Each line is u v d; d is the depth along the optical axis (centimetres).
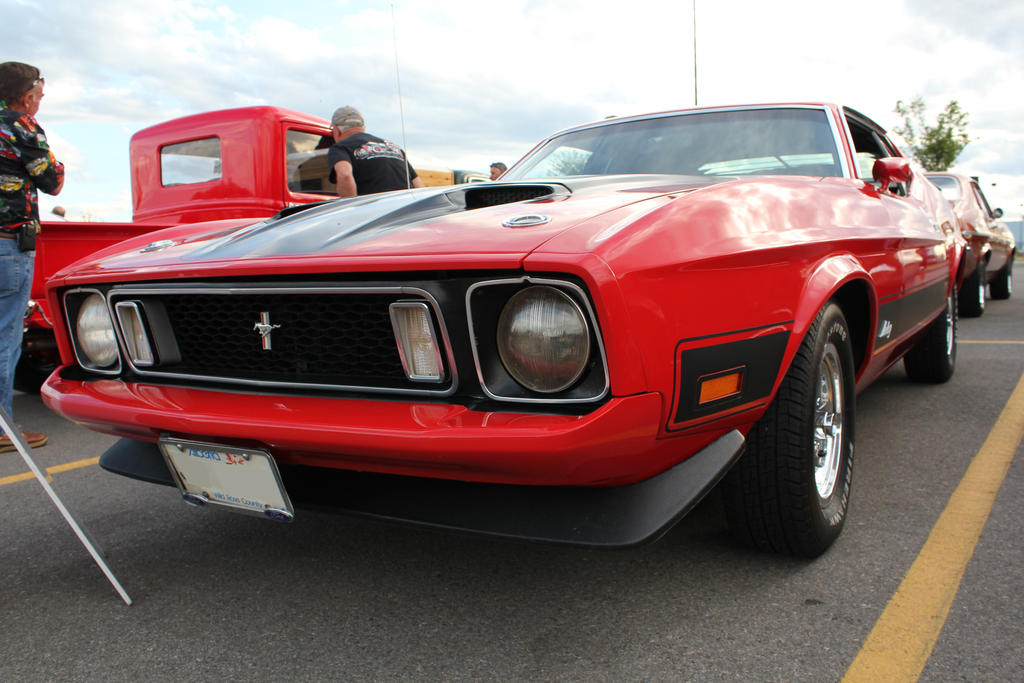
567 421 134
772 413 177
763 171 261
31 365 448
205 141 507
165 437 175
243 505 172
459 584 192
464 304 143
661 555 201
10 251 324
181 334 186
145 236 230
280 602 186
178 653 164
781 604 174
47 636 173
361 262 148
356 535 226
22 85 324
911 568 189
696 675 148
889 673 146
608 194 179
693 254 146
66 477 298
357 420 147
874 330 223
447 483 157
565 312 135
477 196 196
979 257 675
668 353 140
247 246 177
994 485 247
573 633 166
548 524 145
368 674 154
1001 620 163
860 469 268
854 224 210
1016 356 489
